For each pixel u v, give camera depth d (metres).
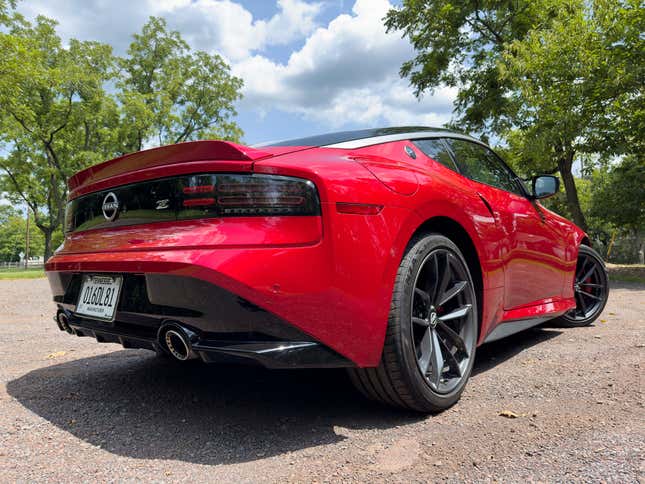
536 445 1.43
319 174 1.52
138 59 27.48
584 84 10.40
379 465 1.36
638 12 9.79
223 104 28.84
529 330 3.44
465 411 1.78
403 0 15.29
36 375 2.45
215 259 1.41
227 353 1.43
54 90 22.33
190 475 1.33
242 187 1.50
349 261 1.53
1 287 9.11
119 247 1.69
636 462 1.27
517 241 2.51
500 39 14.54
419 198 1.80
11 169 24.59
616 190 19.48
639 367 2.25
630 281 8.78
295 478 1.30
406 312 1.67
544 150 11.50
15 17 21.69
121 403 1.98
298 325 1.45
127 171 1.76
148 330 1.66
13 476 1.33
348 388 2.13
